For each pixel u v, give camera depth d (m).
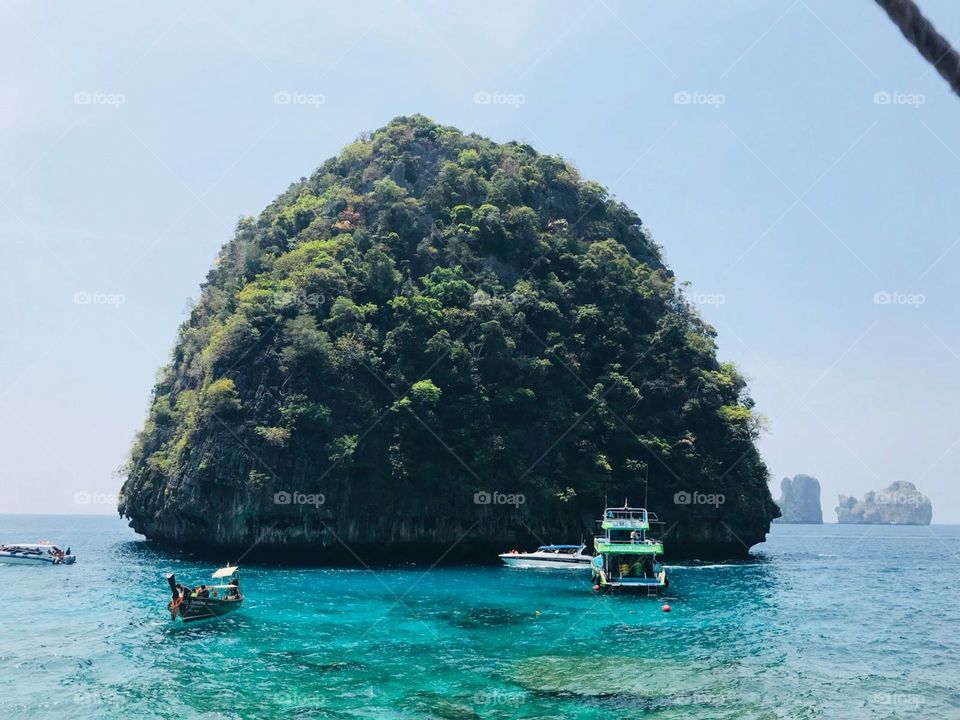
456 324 96.06
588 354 100.88
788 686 31.30
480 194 115.56
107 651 36.50
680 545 96.19
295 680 31.47
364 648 37.19
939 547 146.62
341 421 85.25
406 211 106.94
